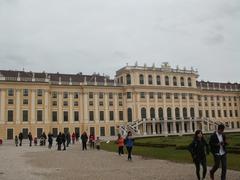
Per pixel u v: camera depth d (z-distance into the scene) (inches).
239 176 644.7
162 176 665.0
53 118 3575.3
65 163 977.5
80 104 3740.2
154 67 4114.2
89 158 1141.7
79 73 4291.3
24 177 696.4
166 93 4133.9
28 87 3427.7
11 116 3321.9
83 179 649.6
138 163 937.5
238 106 4948.3
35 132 3400.6
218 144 569.6
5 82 3316.9
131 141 1053.8
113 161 1015.6
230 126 4776.1
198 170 603.5
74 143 2311.8
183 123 4114.2
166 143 1685.5
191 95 4338.1
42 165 928.9
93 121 3754.9
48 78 3538.4
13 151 1578.5
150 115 3981.3
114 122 3873.0
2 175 732.0
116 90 3944.4
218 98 4729.3
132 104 3919.8
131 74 3988.7
